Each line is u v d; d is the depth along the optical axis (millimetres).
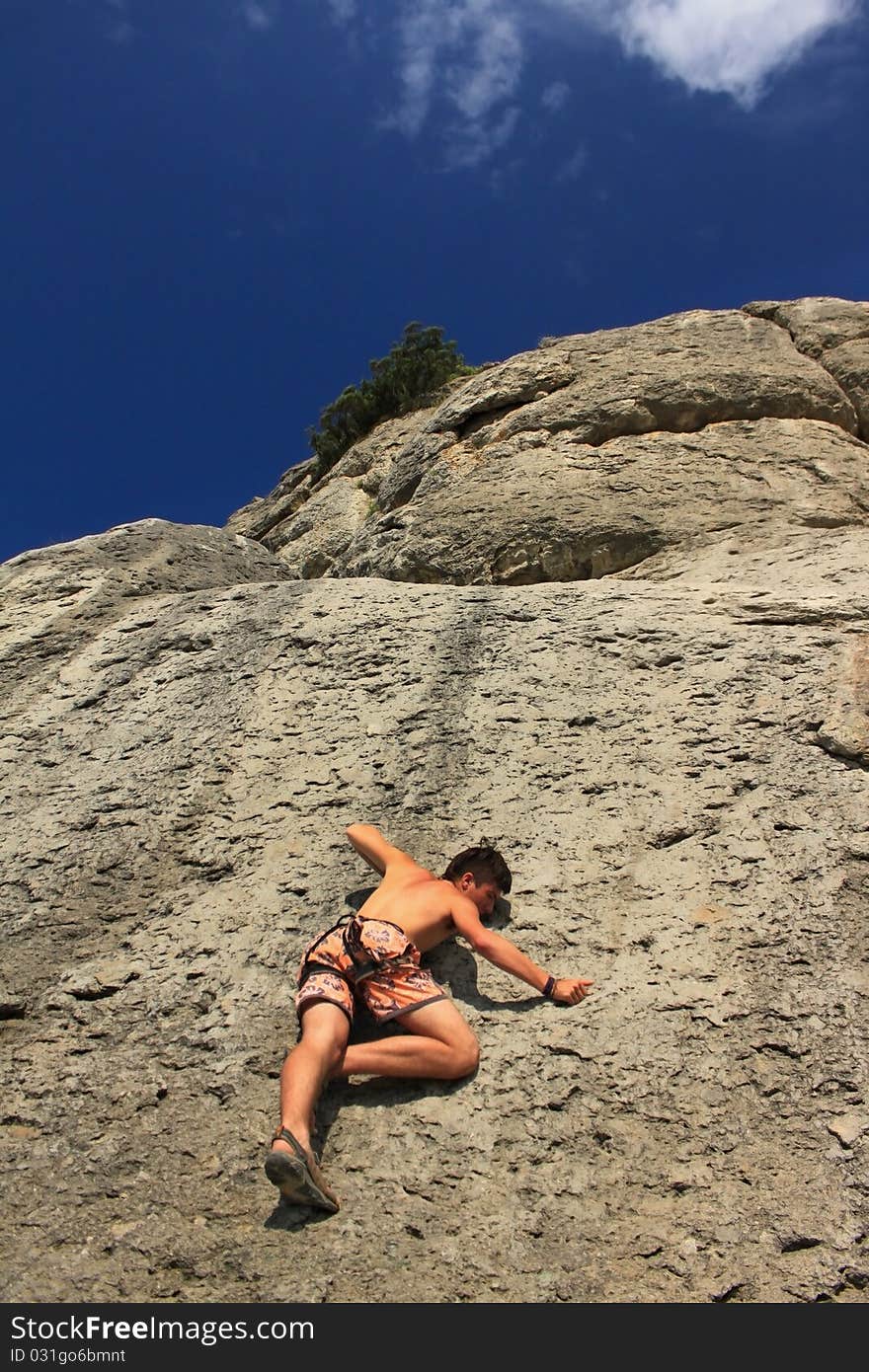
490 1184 2695
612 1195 2664
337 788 4250
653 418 8680
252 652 5312
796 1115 2830
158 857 4008
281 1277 2510
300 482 19125
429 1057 2926
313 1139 2809
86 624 6109
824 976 3205
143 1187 2750
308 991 2977
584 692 4684
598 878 3645
